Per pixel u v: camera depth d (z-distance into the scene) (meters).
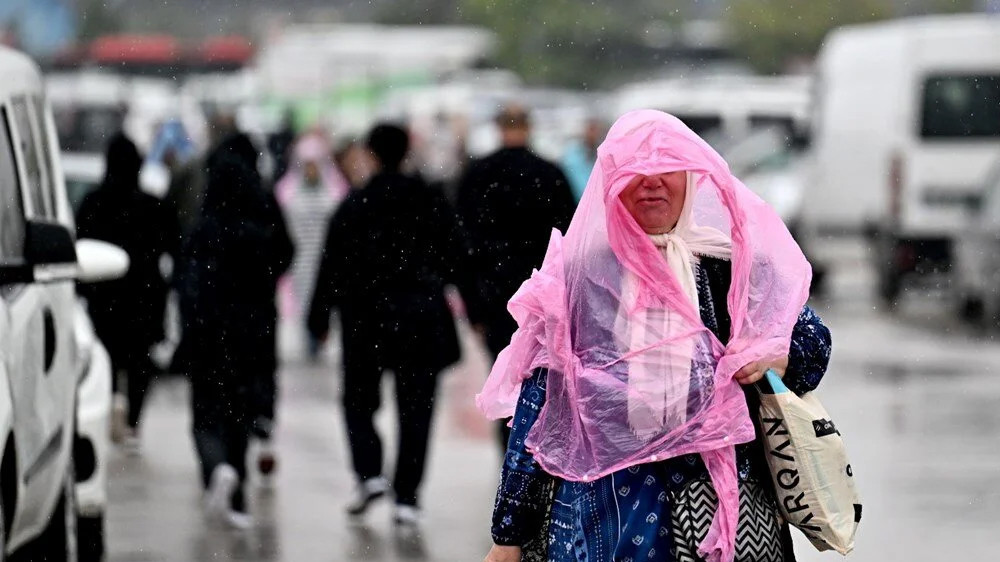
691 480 10.74
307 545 22.12
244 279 24.86
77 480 20.03
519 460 11.02
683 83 77.25
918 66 59.00
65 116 76.50
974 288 51.19
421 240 23.50
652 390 10.63
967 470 26.56
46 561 18.12
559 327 10.83
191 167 38.12
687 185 10.95
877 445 28.92
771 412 10.78
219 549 21.83
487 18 156.75
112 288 29.95
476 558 21.31
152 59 117.19
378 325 23.48
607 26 155.88
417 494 23.44
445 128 79.25
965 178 58.81
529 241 21.81
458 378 40.88
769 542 10.82
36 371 16.66
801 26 148.88
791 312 10.82
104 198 30.11
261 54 108.12
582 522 10.79
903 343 45.97
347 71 102.62
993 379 37.69
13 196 17.70
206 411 24.25
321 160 46.31
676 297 10.72
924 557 20.72
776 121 70.56
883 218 60.56
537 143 74.88
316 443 30.62
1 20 116.88
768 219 10.94
